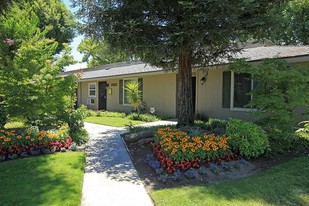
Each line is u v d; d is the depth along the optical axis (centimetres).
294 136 573
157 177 400
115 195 334
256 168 443
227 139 485
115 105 1573
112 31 568
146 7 573
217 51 699
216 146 457
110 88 1612
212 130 623
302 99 536
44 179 375
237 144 479
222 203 302
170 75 1212
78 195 324
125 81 1480
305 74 561
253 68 562
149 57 661
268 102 561
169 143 457
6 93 614
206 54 724
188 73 699
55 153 529
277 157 499
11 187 343
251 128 490
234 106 943
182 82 700
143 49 596
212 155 450
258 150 478
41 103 634
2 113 617
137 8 572
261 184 359
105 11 579
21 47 636
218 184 365
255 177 390
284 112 558
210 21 529
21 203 296
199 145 447
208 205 297
